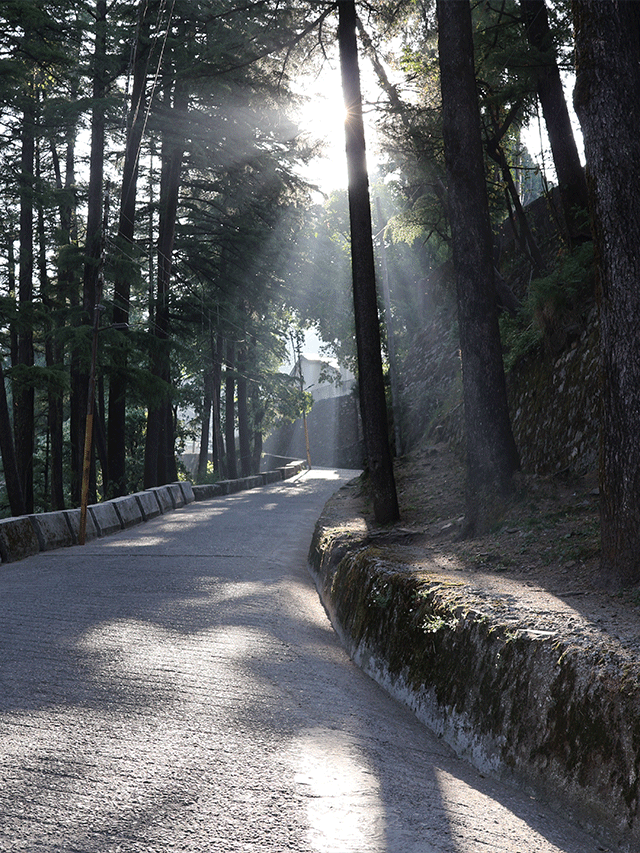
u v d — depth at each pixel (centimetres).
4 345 3200
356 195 1383
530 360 1485
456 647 593
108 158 3080
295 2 1460
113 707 570
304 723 571
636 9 731
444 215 2028
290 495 3203
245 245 3319
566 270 1373
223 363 4094
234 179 3002
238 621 904
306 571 1380
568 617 551
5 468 2291
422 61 1586
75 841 370
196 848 368
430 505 1381
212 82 1800
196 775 454
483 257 1071
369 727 581
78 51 2502
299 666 741
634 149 644
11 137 2650
